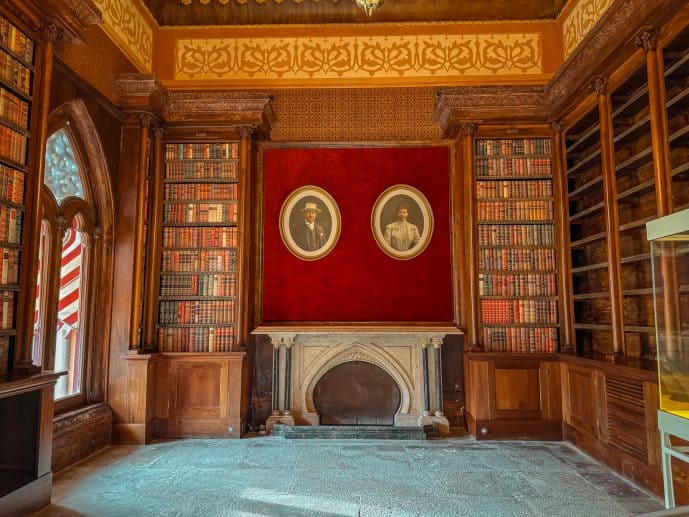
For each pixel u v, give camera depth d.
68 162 4.78
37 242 3.60
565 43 5.96
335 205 6.04
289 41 6.23
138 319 5.20
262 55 6.21
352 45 6.23
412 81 6.18
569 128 5.40
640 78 4.29
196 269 5.62
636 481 3.85
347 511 3.36
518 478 4.03
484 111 5.59
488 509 3.40
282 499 3.57
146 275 5.43
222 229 5.67
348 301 5.93
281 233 6.02
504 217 5.62
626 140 4.55
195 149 5.76
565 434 5.18
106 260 5.18
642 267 4.49
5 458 3.20
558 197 5.53
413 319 5.89
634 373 3.79
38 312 4.33
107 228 5.19
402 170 6.09
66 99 4.34
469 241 5.57
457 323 5.85
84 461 4.48
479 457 4.63
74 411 4.57
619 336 4.33
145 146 5.34
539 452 4.79
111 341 5.14
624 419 4.02
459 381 5.85
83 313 4.97
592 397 4.58
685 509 1.19
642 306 4.49
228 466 4.35
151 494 3.66
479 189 5.66
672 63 3.90
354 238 6.01
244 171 5.67
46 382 3.39
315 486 3.84
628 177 4.65
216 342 5.53
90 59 4.74
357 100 6.20
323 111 6.18
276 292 5.95
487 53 6.18
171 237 5.67
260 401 5.84
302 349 5.78
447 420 5.58
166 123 5.66
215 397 5.39
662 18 3.64
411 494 3.67
